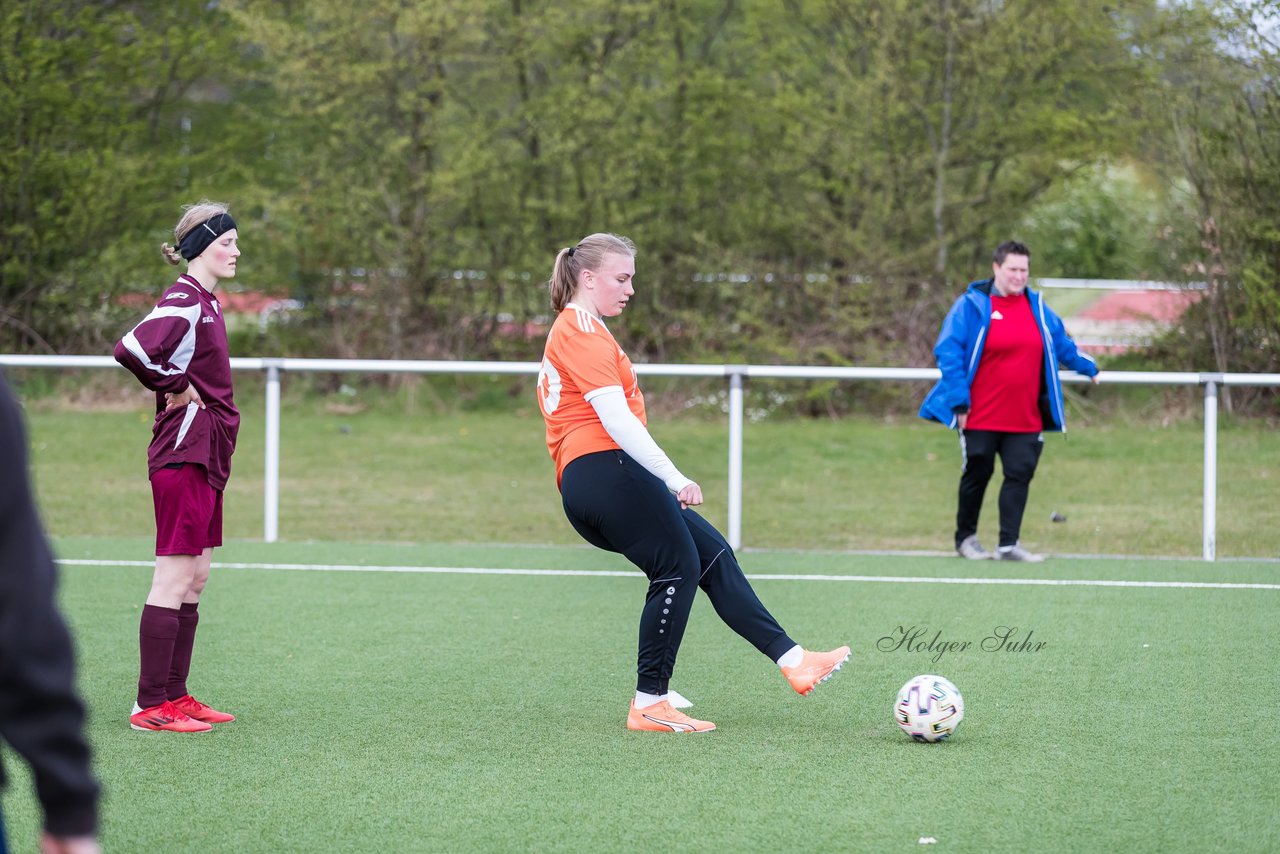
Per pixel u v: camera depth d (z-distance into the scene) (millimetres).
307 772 11117
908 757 11508
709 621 18047
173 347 12203
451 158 53281
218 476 12672
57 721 4305
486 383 53656
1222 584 21266
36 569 4367
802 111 52156
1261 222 42969
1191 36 44969
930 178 51688
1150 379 24203
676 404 49625
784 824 9656
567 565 23531
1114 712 13102
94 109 51188
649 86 56219
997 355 23188
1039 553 25781
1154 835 9391
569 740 12148
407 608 19250
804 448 42125
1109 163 50469
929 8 50094
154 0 55281
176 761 11453
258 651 16281
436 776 10984
